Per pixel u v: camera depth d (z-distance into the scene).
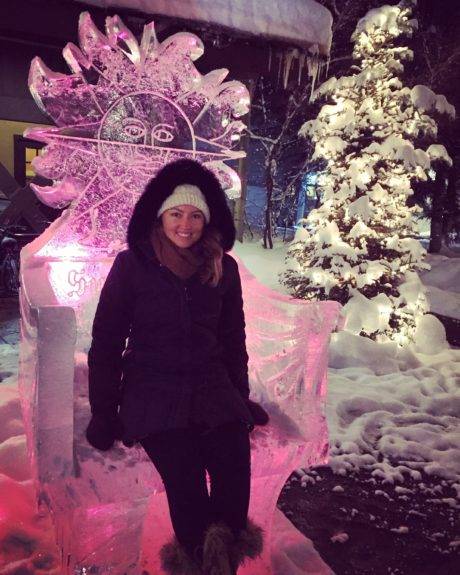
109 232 2.41
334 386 3.66
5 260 6.18
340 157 5.29
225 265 1.86
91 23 2.21
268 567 1.77
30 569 1.70
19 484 2.07
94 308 2.40
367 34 5.11
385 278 5.04
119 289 1.68
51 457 1.49
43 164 2.22
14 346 4.14
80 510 1.55
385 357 4.30
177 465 1.54
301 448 1.79
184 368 1.65
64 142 2.25
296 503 2.31
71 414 1.51
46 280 2.08
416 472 2.60
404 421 3.21
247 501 1.59
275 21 6.14
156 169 2.42
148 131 2.38
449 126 10.08
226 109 2.46
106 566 1.68
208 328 1.76
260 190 15.46
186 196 1.73
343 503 2.34
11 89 7.54
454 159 11.53
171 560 1.50
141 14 5.45
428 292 7.38
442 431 3.11
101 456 1.58
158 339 1.67
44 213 7.60
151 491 1.62
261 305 2.22
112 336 1.65
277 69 7.28
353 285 5.03
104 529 1.73
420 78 9.97
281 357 2.05
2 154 8.42
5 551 1.76
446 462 2.75
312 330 1.91
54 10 5.61
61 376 1.50
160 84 2.36
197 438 1.68
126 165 2.38
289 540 1.98
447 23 10.77
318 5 6.57
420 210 5.21
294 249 5.41
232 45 6.52
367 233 4.94
